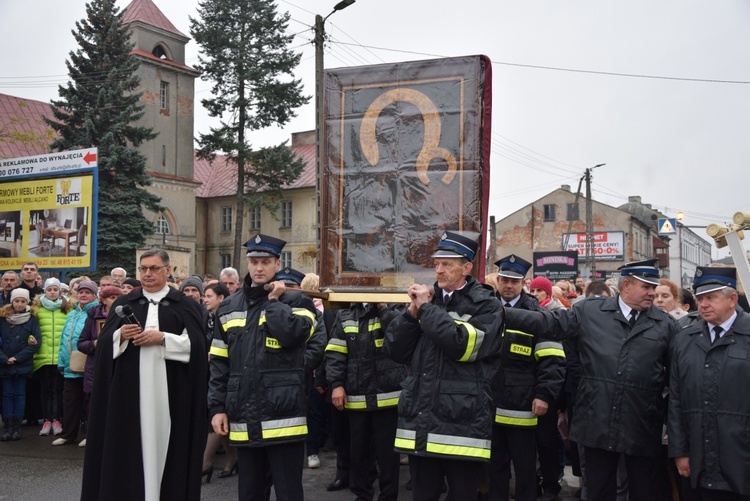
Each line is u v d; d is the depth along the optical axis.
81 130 31.41
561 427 7.61
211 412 5.38
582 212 58.12
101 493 5.16
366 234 5.85
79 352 9.41
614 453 5.27
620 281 5.36
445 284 4.70
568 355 6.70
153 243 41.56
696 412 4.77
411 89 5.82
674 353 5.00
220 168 52.59
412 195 5.77
